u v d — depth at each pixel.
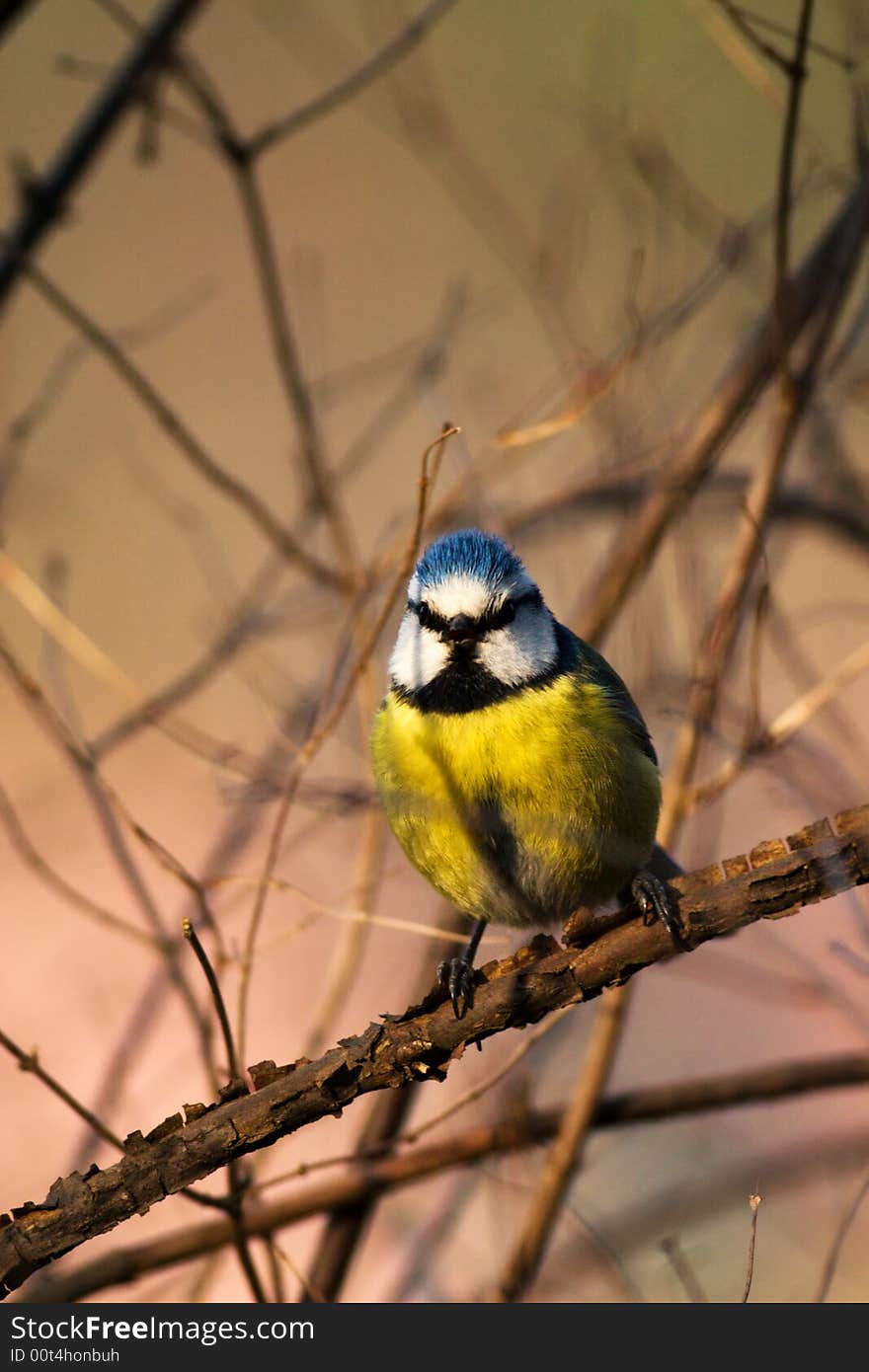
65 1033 11.94
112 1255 7.59
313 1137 10.95
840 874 5.62
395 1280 9.29
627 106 10.21
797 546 15.78
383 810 8.31
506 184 12.49
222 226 19.20
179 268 18.98
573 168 10.92
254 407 18.20
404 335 18.28
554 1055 9.76
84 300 18.50
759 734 8.16
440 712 7.85
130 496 16.02
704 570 9.84
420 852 8.04
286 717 9.86
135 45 9.27
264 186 19.30
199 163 19.14
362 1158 6.84
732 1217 10.81
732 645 8.23
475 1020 5.86
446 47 13.90
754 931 8.95
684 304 9.30
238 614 9.95
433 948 8.98
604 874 7.89
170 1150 5.84
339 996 8.49
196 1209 10.46
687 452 8.68
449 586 7.93
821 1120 11.45
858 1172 9.87
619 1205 10.52
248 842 9.89
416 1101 8.78
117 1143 5.89
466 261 19.14
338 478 10.43
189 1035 11.34
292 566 9.48
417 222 19.31
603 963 5.84
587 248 11.42
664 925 5.78
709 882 5.82
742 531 8.39
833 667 14.78
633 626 9.33
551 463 12.23
